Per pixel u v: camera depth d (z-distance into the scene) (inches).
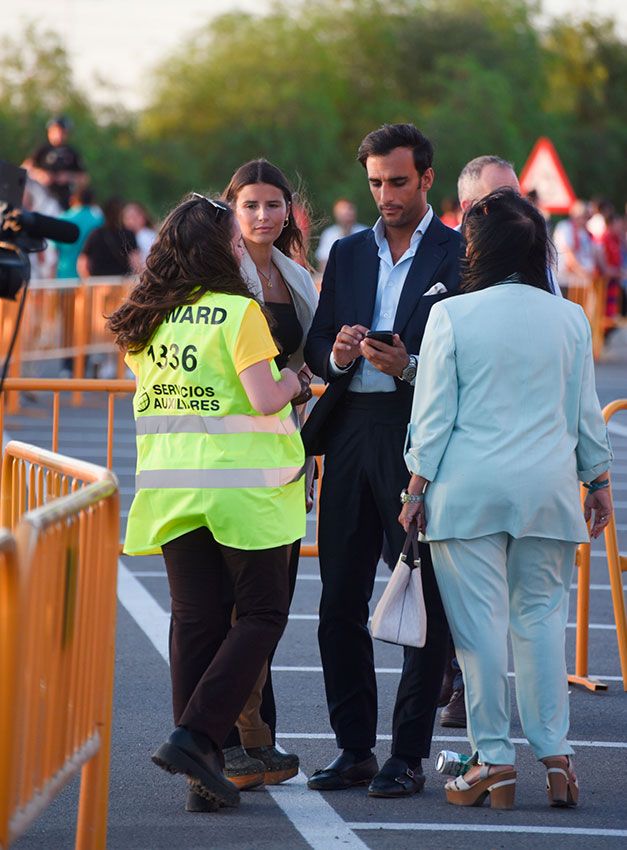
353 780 422.6
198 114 4037.9
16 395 1208.8
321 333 429.4
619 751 464.4
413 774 415.8
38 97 3599.9
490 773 401.4
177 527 394.6
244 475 388.5
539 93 4303.6
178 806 404.2
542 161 1336.1
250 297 392.8
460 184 494.3
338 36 4217.5
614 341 2069.4
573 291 1716.3
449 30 4239.7
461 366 391.2
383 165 414.6
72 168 1395.2
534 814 400.5
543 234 404.2
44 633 284.7
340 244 434.9
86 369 1318.9
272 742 426.9
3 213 347.6
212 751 382.9
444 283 418.0
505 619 397.1
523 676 403.5
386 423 415.2
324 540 424.5
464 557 391.9
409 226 422.3
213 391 389.4
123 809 400.8
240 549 388.2
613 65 4830.2
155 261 396.8
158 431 397.4
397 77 4202.8
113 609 340.2
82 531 312.5
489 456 387.9
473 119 3821.4
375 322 423.2
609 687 545.0
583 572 543.5
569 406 399.2
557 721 403.5
